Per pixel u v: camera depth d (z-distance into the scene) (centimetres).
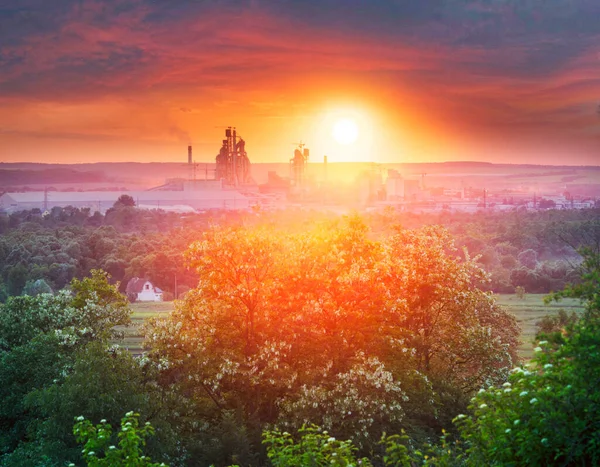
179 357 3047
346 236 3412
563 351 1189
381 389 2850
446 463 1433
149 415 2592
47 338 2969
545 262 11606
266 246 3216
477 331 3366
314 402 2777
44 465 2333
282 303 3234
